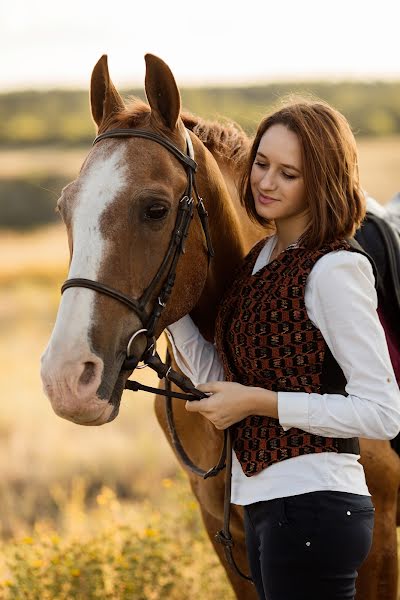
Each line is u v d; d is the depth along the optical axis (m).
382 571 3.22
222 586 4.45
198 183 2.80
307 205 2.64
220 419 2.56
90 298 2.46
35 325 18.12
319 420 2.46
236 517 3.25
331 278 2.46
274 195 2.63
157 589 4.27
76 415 2.39
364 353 2.47
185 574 4.48
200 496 3.38
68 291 2.47
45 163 57.12
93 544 4.45
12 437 9.38
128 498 7.44
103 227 2.49
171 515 4.95
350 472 2.54
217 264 2.98
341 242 2.53
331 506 2.48
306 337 2.51
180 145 2.69
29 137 68.38
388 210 3.72
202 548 4.57
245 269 2.82
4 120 73.75
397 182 31.67
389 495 3.20
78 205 2.52
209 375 2.94
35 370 13.32
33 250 34.19
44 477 7.94
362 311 2.47
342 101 59.22
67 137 69.00
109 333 2.47
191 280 2.76
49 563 4.29
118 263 2.49
